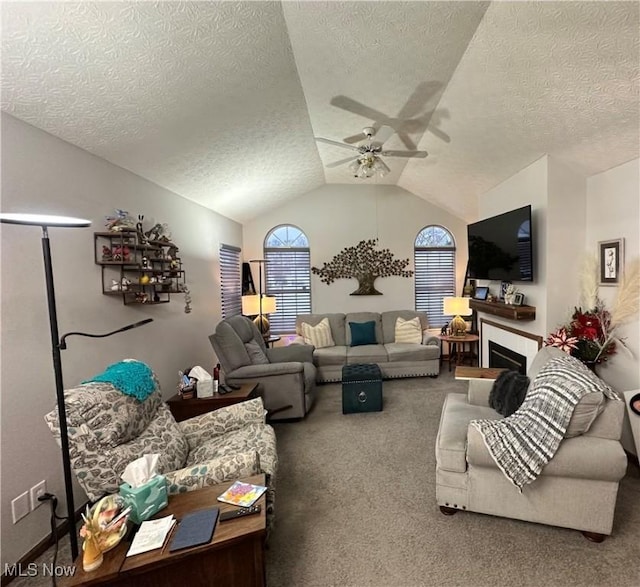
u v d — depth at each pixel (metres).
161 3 1.48
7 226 1.65
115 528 1.21
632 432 2.32
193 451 2.05
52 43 1.46
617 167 2.61
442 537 1.78
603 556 1.64
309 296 5.54
